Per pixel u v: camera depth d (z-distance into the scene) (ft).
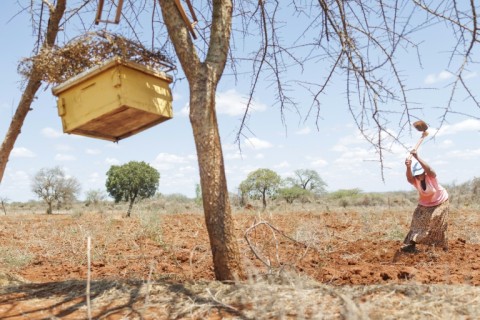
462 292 11.12
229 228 13.00
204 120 13.10
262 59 16.63
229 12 14.28
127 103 12.32
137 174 75.66
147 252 24.77
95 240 31.58
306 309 10.28
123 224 43.65
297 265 17.76
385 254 21.13
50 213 98.22
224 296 11.62
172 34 13.57
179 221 45.83
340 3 15.21
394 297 11.00
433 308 10.11
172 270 18.49
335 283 14.58
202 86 13.28
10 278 16.71
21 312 11.66
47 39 16.92
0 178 16.52
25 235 37.96
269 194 83.15
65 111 13.29
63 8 16.70
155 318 10.67
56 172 99.35
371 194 93.50
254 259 19.48
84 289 13.39
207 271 17.99
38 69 13.82
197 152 13.15
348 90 15.10
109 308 11.59
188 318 10.48
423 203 21.89
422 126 21.75
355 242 25.00
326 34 16.28
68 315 11.28
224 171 13.25
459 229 31.07
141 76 12.84
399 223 34.88
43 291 13.65
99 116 12.65
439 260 19.06
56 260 24.47
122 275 18.19
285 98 16.76
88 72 12.58
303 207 73.82
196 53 13.58
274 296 11.06
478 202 62.80
